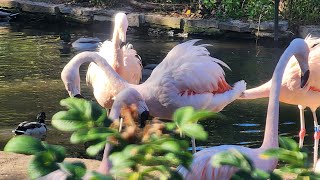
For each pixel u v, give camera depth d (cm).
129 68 687
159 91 562
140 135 173
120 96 299
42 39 1338
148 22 1480
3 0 1656
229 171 321
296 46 393
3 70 1002
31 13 1622
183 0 1566
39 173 164
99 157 579
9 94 848
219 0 1505
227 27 1388
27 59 1101
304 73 412
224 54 1193
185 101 563
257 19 1404
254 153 345
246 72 1014
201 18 1473
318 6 1402
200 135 168
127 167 172
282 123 736
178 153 171
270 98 366
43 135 677
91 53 582
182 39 1396
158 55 1182
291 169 180
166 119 599
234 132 689
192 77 562
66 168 167
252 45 1316
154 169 177
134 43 1327
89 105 172
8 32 1434
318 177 178
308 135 698
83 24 1562
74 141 167
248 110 779
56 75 973
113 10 1555
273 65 1080
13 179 475
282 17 1400
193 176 316
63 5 1617
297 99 602
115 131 169
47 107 789
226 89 589
